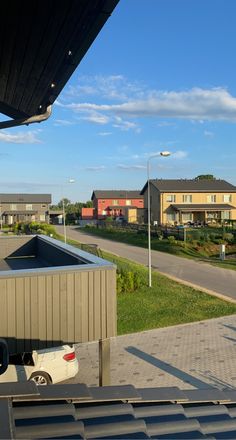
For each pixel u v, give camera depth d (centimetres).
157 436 279
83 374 1025
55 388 319
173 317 1484
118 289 1820
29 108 658
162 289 1922
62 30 388
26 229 4884
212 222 5744
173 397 340
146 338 1279
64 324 750
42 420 277
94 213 8231
